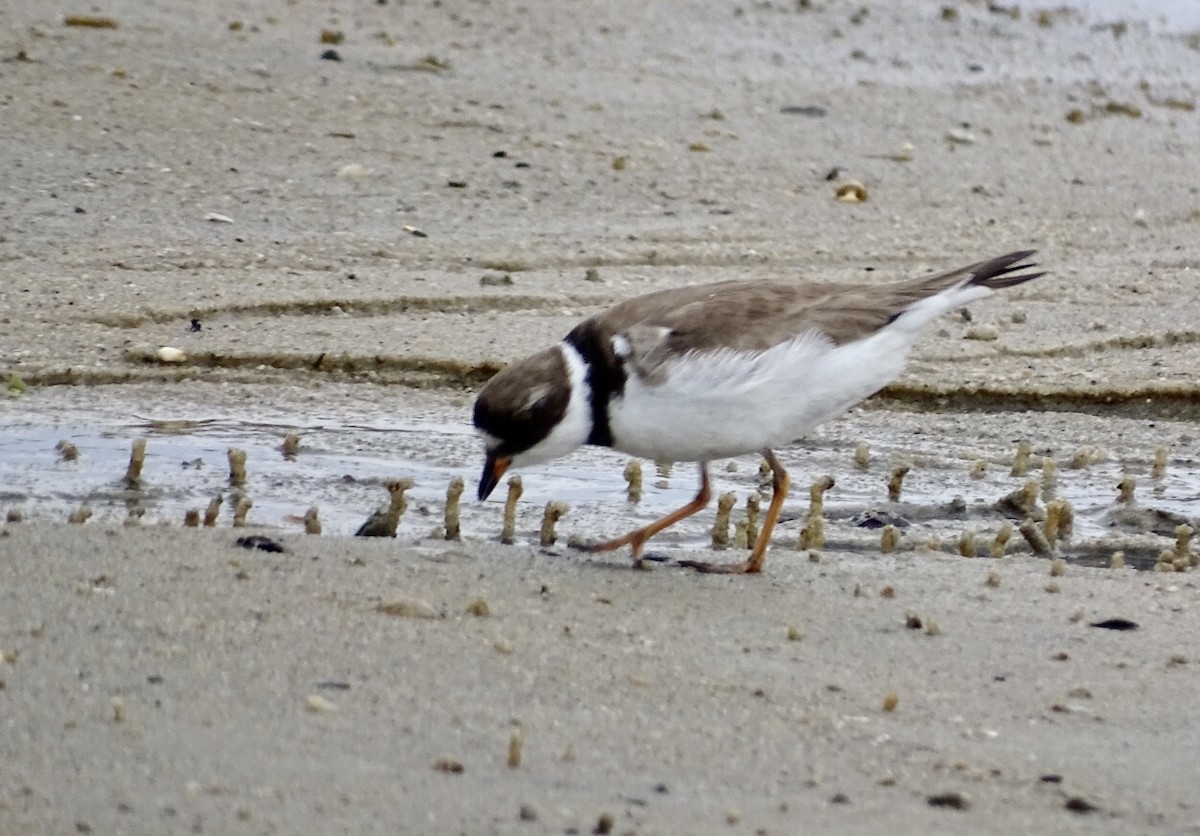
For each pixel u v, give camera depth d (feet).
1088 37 93.25
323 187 59.72
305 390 44.55
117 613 25.34
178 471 37.50
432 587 28.04
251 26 76.33
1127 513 37.17
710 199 62.44
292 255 53.36
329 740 21.47
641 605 28.19
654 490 38.42
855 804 20.61
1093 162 71.56
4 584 26.27
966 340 49.78
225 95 66.95
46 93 64.49
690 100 74.28
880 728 23.22
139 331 46.93
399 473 38.50
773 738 22.59
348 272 52.31
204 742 21.13
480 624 26.27
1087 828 20.30
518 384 29.25
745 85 77.87
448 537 33.45
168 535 29.78
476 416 29.73
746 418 29.12
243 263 52.31
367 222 57.06
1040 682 25.49
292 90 68.49
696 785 20.90
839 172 66.95
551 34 81.92
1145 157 73.00
